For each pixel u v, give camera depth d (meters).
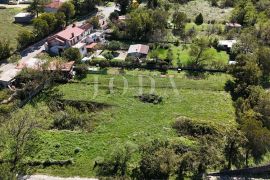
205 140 79.38
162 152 73.31
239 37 125.88
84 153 76.19
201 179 70.31
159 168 70.88
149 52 120.50
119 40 129.38
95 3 154.62
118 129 83.81
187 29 138.88
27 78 100.12
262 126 82.19
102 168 72.44
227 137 77.62
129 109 91.44
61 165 73.25
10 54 116.62
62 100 94.12
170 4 164.38
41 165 73.06
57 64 103.38
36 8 146.88
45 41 127.12
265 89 101.12
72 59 109.88
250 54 110.81
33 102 93.50
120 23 134.25
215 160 74.56
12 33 133.38
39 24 126.81
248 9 151.75
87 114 89.38
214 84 103.31
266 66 106.69
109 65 111.25
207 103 94.81
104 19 145.12
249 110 86.25
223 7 166.62
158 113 90.06
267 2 157.25
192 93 99.19
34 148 76.88
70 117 87.12
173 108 92.31
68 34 121.38
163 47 123.56
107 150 76.94
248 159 75.88
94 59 112.62
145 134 82.06
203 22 147.25
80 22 143.75
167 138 80.62
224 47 123.50
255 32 127.31
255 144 77.44
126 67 111.00
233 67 102.25
